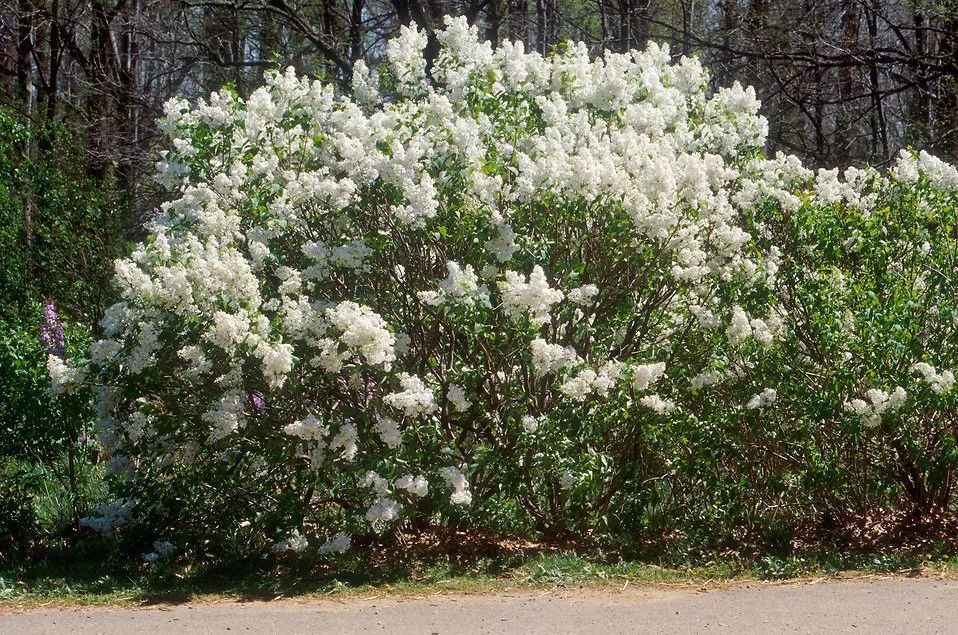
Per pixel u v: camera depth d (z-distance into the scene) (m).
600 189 7.46
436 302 6.79
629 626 5.90
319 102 8.05
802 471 7.67
